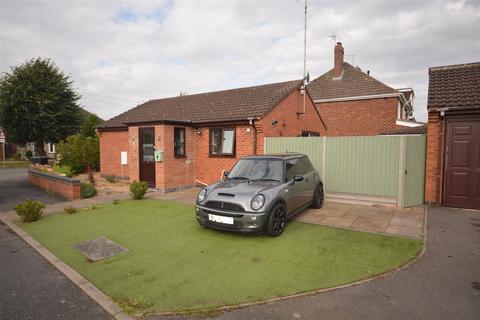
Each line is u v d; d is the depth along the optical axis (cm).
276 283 364
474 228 587
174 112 1371
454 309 308
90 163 1645
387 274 387
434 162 772
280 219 554
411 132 1316
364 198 829
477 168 724
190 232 577
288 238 532
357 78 1953
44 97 2300
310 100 1398
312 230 580
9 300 343
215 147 1134
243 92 1362
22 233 598
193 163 1174
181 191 1082
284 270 400
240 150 1052
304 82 1255
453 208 753
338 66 2047
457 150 743
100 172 1592
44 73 2367
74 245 520
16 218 729
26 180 1532
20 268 436
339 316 297
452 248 481
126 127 1409
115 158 1491
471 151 729
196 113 1246
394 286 356
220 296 336
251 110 1070
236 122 1047
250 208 510
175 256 457
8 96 2208
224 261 434
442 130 757
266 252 466
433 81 862
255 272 396
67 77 2514
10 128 2305
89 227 627
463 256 448
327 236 542
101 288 363
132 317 302
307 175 711
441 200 772
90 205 855
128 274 398
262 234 550
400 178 772
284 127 1152
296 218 672
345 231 573
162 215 719
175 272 401
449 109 723
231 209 524
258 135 1018
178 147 1120
